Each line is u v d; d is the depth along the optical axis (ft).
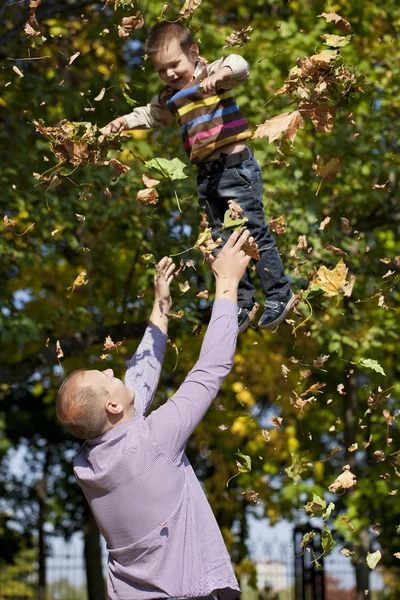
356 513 31.89
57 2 30.55
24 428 53.52
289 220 25.31
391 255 27.12
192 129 11.56
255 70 26.61
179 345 28.45
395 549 34.42
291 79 11.31
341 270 11.89
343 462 36.52
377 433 33.47
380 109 27.58
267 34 26.81
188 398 9.43
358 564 33.17
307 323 26.63
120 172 11.27
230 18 31.14
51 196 25.59
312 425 34.83
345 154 26.50
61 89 26.50
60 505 55.47
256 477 32.96
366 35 28.32
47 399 37.17
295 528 36.32
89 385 9.44
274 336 29.55
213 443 33.35
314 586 35.78
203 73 11.43
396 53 28.09
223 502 32.60
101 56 28.12
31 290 33.12
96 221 27.07
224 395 31.30
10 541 56.95
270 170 25.79
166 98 12.07
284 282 11.83
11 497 56.03
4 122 28.02
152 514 9.16
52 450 56.08
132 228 26.66
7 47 26.78
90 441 9.48
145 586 9.20
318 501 11.80
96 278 30.63
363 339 27.63
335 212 26.78
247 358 29.45
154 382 10.93
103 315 29.81
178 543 9.15
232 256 10.25
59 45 28.55
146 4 24.62
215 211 11.87
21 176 26.16
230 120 11.54
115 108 25.26
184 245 26.35
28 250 27.20
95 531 45.11
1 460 56.08
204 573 9.11
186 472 9.61
